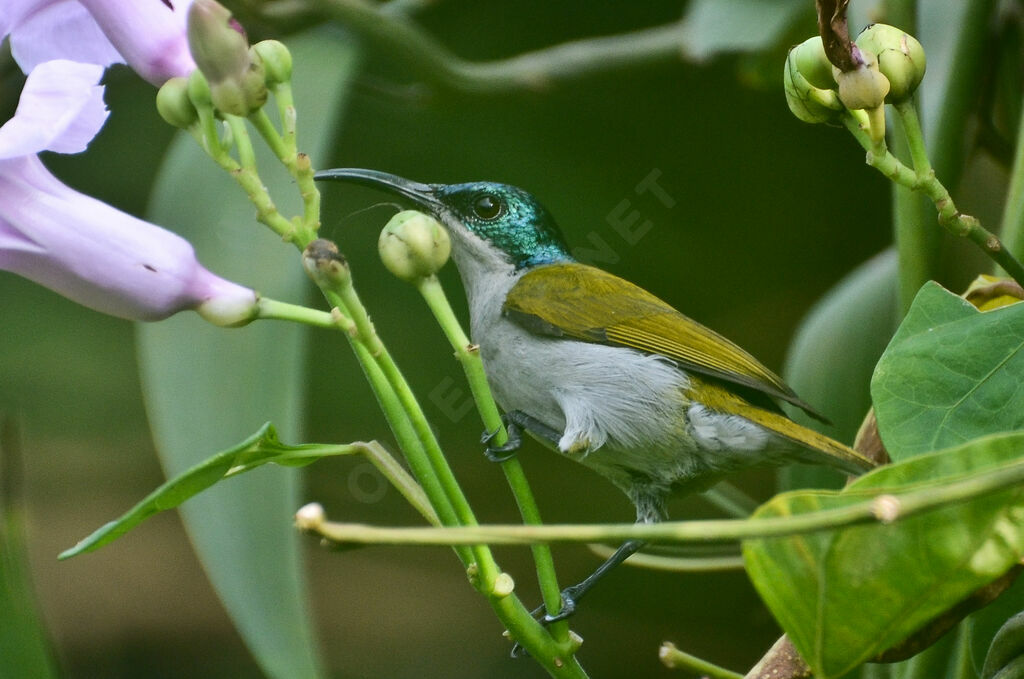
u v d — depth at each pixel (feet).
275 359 8.76
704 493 8.86
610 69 9.11
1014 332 8.56
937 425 8.55
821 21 8.54
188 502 8.72
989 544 8.32
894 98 8.56
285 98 8.55
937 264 8.70
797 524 7.70
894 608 8.49
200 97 8.54
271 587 8.71
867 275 8.88
